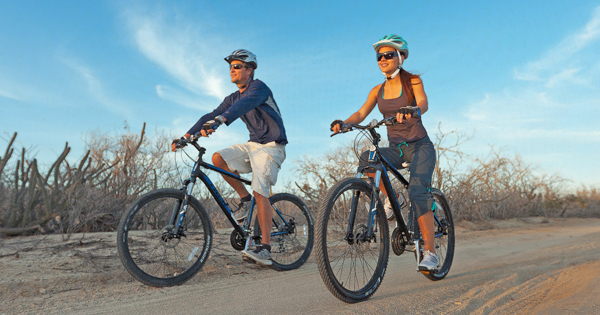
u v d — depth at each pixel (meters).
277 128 3.50
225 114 3.13
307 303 2.47
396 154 3.12
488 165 9.31
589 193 17.39
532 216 13.66
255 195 3.53
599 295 2.26
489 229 8.91
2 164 5.08
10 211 4.92
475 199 9.62
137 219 4.42
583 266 3.49
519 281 2.93
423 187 2.91
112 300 2.58
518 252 5.12
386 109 3.10
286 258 3.87
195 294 2.74
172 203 3.92
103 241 3.90
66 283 2.86
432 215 2.95
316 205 6.81
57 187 5.29
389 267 3.85
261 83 3.46
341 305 2.39
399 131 3.05
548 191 15.24
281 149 3.56
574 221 13.00
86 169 5.48
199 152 3.27
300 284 3.06
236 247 3.69
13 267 3.10
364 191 2.69
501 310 2.10
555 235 7.57
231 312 2.31
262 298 2.62
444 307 2.24
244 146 3.54
